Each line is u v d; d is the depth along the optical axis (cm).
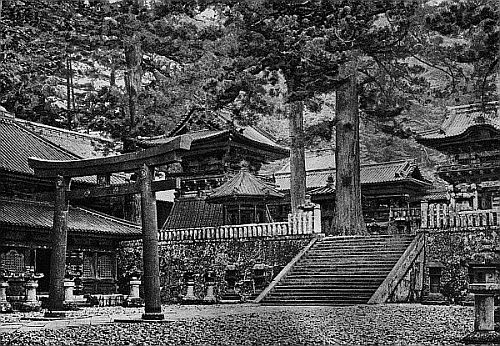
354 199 4041
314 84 3525
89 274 4016
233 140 4988
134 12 4206
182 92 4359
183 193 5147
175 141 2130
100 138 5006
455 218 3288
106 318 2291
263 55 3575
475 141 4728
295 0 3406
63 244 2423
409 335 1553
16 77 4772
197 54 4253
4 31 4494
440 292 3256
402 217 4950
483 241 3184
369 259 3369
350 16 3312
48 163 2439
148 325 1916
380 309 2556
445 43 4162
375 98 4084
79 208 4203
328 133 4341
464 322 1930
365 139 6462
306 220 3734
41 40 4609
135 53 4619
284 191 5512
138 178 2217
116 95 4850
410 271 3212
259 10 3462
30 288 3119
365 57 4409
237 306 2995
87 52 4731
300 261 3541
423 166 6450
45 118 5100
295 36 3378
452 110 5069
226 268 3844
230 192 4384
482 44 3256
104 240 4128
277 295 3284
